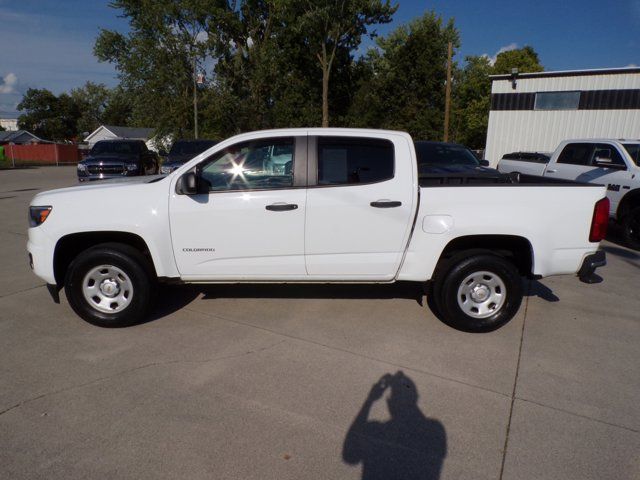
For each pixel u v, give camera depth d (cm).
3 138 6381
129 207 407
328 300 507
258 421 289
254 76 3481
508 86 2031
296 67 3791
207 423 286
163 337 408
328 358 374
